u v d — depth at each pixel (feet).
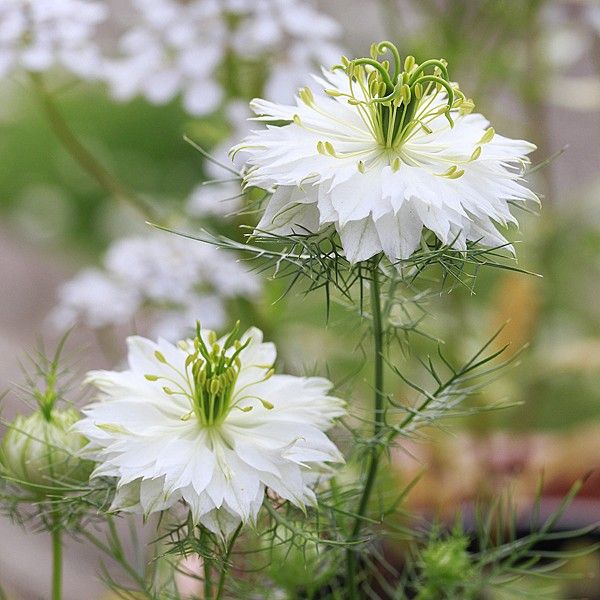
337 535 1.33
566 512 1.63
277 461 1.22
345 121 1.24
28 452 1.29
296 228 1.21
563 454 1.71
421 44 1.80
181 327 1.70
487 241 1.20
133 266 1.73
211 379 1.22
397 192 1.18
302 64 1.67
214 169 1.67
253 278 1.69
